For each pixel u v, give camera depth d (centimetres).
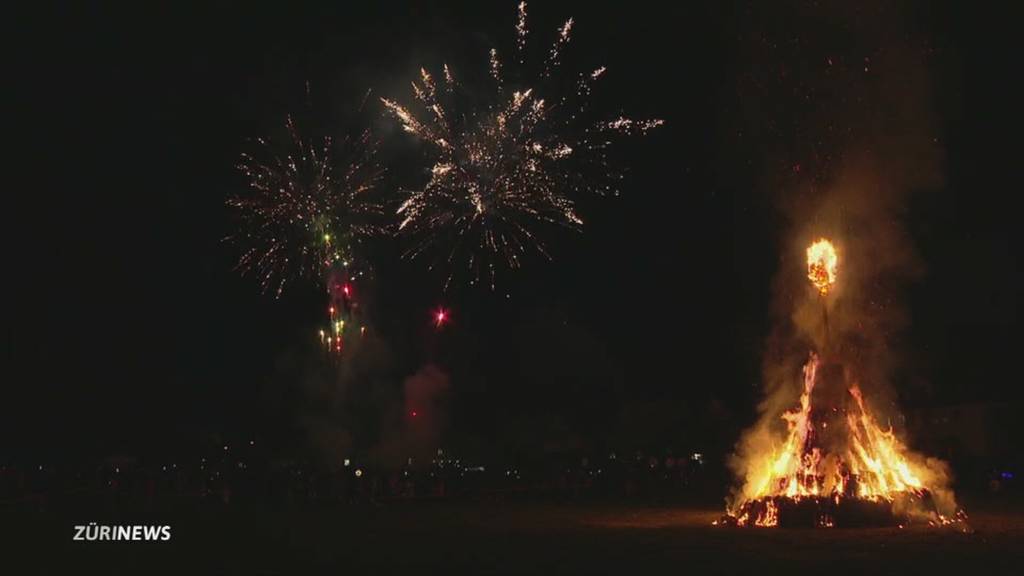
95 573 2425
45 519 4019
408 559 2616
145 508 4556
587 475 5691
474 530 3384
